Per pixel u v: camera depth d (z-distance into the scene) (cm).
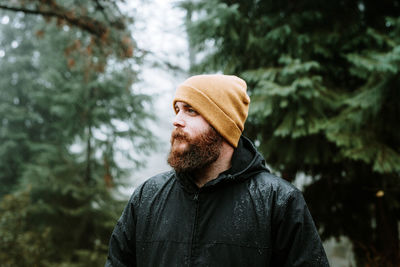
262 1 369
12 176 848
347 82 369
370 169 348
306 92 314
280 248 106
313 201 390
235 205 107
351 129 316
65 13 374
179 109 121
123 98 680
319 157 355
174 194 116
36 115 859
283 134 326
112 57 430
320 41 342
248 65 390
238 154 118
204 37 378
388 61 271
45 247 555
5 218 519
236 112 119
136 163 718
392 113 317
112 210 666
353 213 386
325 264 104
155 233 112
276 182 112
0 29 920
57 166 690
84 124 696
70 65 439
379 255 347
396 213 375
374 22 355
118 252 122
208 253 102
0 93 888
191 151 110
